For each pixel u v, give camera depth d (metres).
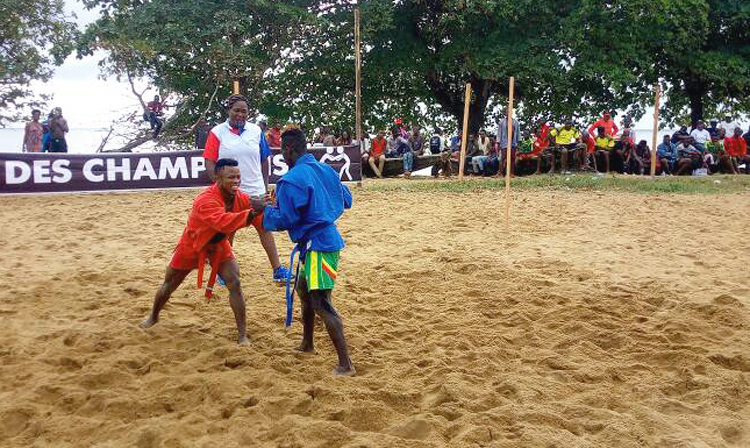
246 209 5.48
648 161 19.70
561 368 5.12
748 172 20.81
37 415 4.22
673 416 4.38
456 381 4.73
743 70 24.17
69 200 13.98
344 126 26.12
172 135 22.56
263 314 6.32
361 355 5.35
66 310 6.37
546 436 3.97
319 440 3.91
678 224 11.23
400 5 24.56
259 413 4.21
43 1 20.75
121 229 10.62
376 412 4.28
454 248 9.22
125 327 5.82
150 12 21.56
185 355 5.28
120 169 15.13
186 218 11.65
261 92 24.50
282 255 8.89
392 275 7.77
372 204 13.43
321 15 23.97
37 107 21.50
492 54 23.22
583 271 7.91
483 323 6.18
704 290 7.16
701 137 20.56
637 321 6.27
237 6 22.53
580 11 22.61
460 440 3.93
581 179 17.19
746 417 4.41
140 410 4.31
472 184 16.52
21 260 8.40
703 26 24.11
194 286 7.16
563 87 23.28
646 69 24.03
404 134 20.58
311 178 4.81
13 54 20.95
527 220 11.41
